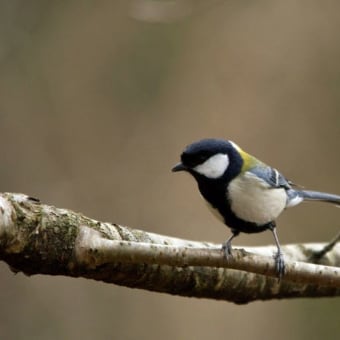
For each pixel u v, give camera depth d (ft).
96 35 48.80
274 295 23.27
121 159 46.91
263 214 23.41
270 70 47.44
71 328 43.32
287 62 47.42
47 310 43.57
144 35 48.73
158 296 43.86
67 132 47.09
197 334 43.06
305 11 48.08
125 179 46.42
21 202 17.54
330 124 46.34
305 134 46.39
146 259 17.76
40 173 46.29
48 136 46.93
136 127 47.50
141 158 46.91
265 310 43.68
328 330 43.21
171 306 43.60
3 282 43.80
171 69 48.21
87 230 17.89
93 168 46.68
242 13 48.52
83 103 47.78
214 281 21.42
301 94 46.98
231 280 21.80
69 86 47.78
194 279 20.98
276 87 47.16
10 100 46.85
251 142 46.16
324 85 46.93
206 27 48.60
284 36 47.88
